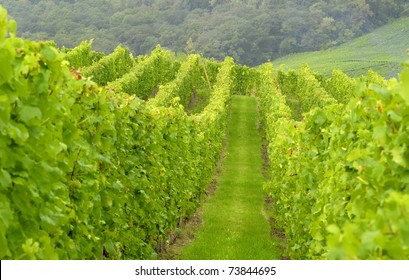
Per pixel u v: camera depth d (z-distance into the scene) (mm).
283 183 16062
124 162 10211
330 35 125062
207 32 124625
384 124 6332
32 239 5539
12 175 5441
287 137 14969
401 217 4219
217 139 26359
